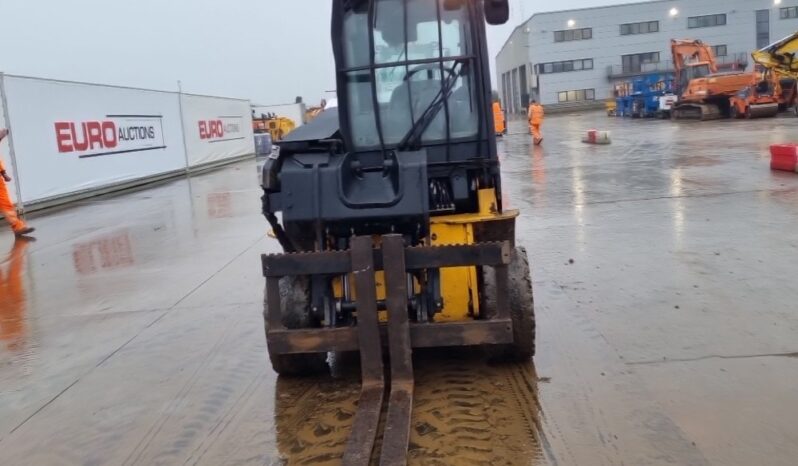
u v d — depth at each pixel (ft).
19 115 52.29
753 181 40.93
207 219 44.65
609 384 15.15
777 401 13.94
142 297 25.73
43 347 20.80
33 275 31.24
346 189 14.97
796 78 92.02
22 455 14.03
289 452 13.30
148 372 18.06
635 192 40.93
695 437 12.76
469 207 16.47
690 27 214.07
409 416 13.38
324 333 14.88
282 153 15.90
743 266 23.36
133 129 69.77
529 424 13.61
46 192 55.16
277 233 16.15
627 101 147.74
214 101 93.45
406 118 16.24
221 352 19.13
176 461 13.33
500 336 14.55
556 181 49.06
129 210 52.26
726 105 107.96
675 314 19.24
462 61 15.99
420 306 15.01
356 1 15.92
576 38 217.97
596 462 12.14
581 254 26.78
